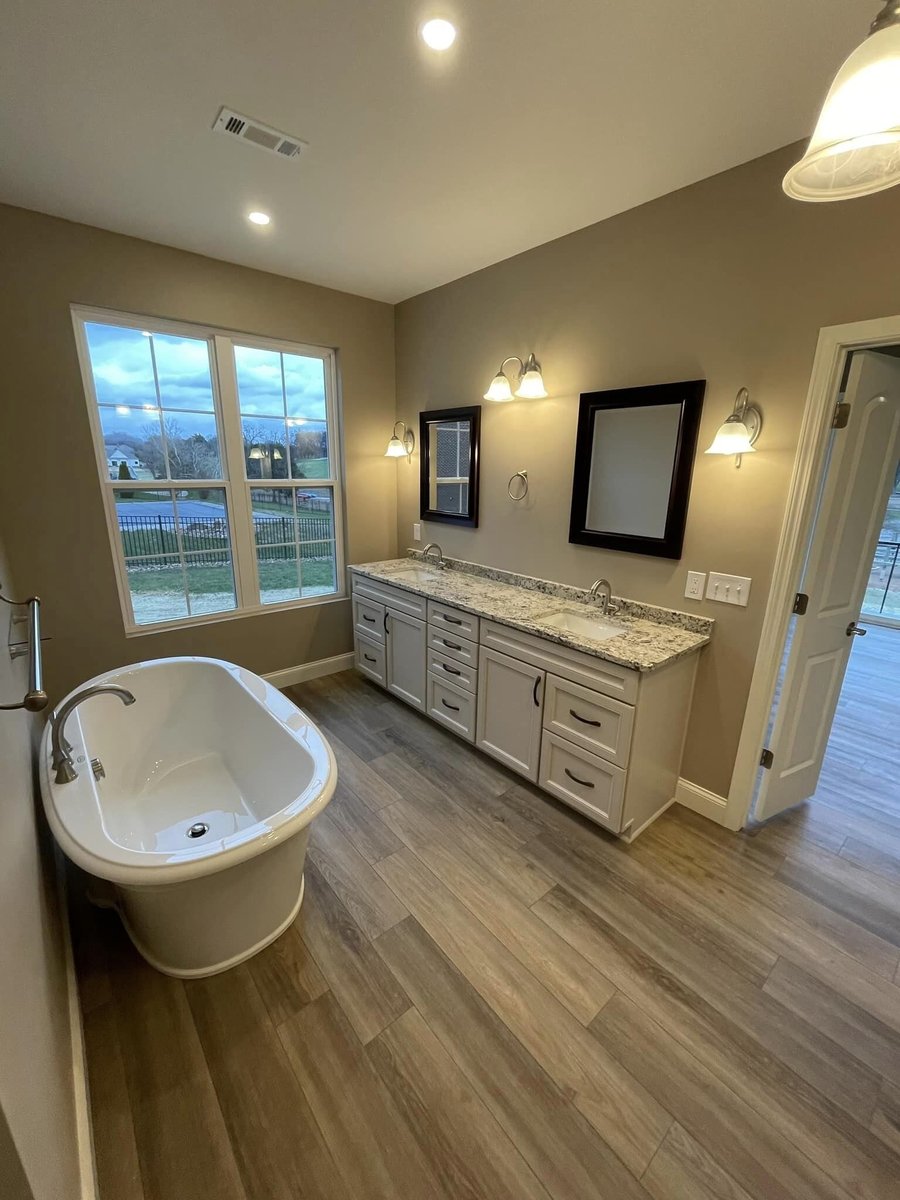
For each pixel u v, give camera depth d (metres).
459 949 1.67
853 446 1.87
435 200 2.17
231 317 2.95
